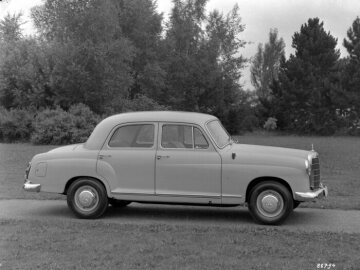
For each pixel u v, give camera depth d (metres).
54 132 28.86
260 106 54.12
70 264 6.26
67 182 9.34
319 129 50.12
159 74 41.75
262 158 8.70
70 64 32.06
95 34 33.31
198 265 6.21
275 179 8.76
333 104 49.94
